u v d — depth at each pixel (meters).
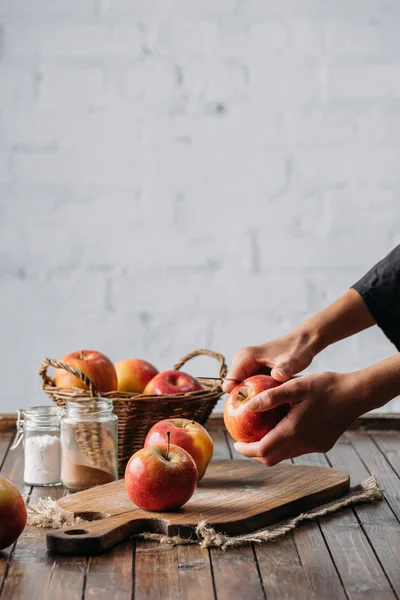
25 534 1.26
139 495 1.29
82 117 2.51
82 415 1.53
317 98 2.52
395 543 1.22
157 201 2.52
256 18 2.51
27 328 2.53
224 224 2.53
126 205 2.52
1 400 2.54
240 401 1.39
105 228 2.52
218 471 1.58
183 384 1.75
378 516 1.36
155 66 2.51
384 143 2.53
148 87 2.51
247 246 2.53
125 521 1.25
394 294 1.61
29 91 2.51
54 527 1.28
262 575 1.10
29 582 1.08
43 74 2.51
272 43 2.51
